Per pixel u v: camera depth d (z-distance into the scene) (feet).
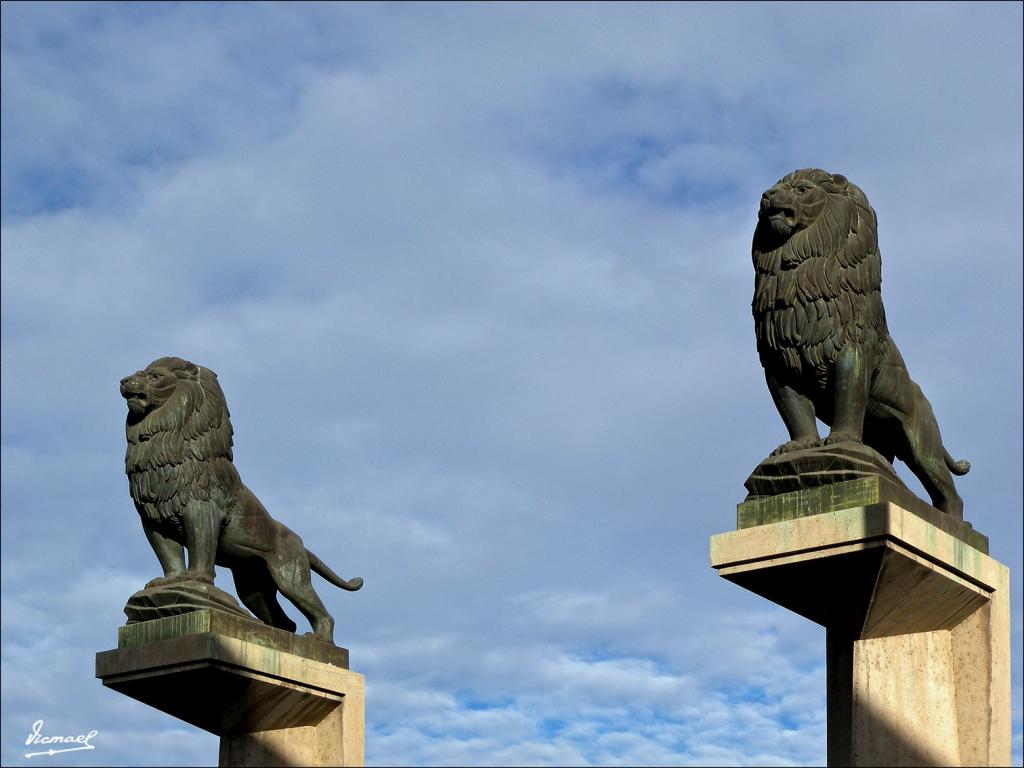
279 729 94.63
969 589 82.33
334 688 94.17
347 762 93.97
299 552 97.14
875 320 85.61
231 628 90.22
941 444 90.12
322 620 96.48
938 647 83.46
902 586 80.79
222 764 94.73
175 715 92.99
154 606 90.99
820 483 81.35
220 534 95.14
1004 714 82.48
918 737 82.07
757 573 81.92
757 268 87.04
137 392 94.12
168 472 93.61
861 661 84.02
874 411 88.38
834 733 84.33
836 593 82.02
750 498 83.05
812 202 85.46
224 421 95.71
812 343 84.53
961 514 90.02
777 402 86.28
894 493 80.53
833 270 84.84
